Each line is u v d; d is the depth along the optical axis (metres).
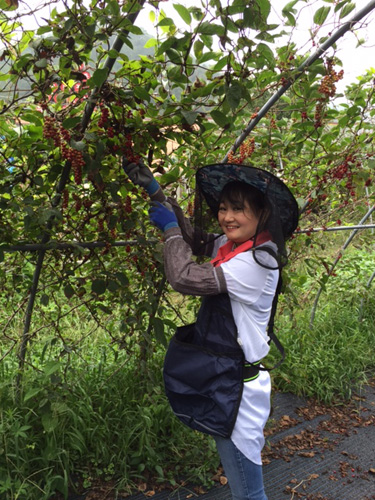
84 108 2.11
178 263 1.74
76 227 2.46
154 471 2.63
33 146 2.12
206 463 2.65
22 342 2.62
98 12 1.78
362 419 3.39
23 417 2.50
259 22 1.90
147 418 2.62
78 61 1.84
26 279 2.73
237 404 1.71
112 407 2.81
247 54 1.99
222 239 2.14
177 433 2.77
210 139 2.72
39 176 2.16
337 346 4.19
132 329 2.74
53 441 2.40
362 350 4.21
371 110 2.96
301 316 4.40
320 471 2.78
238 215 1.78
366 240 4.84
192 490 2.55
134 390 2.96
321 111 2.73
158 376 3.04
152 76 2.07
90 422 2.66
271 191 1.70
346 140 3.10
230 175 1.79
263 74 2.35
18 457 2.32
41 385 2.44
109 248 2.51
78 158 1.92
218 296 1.76
